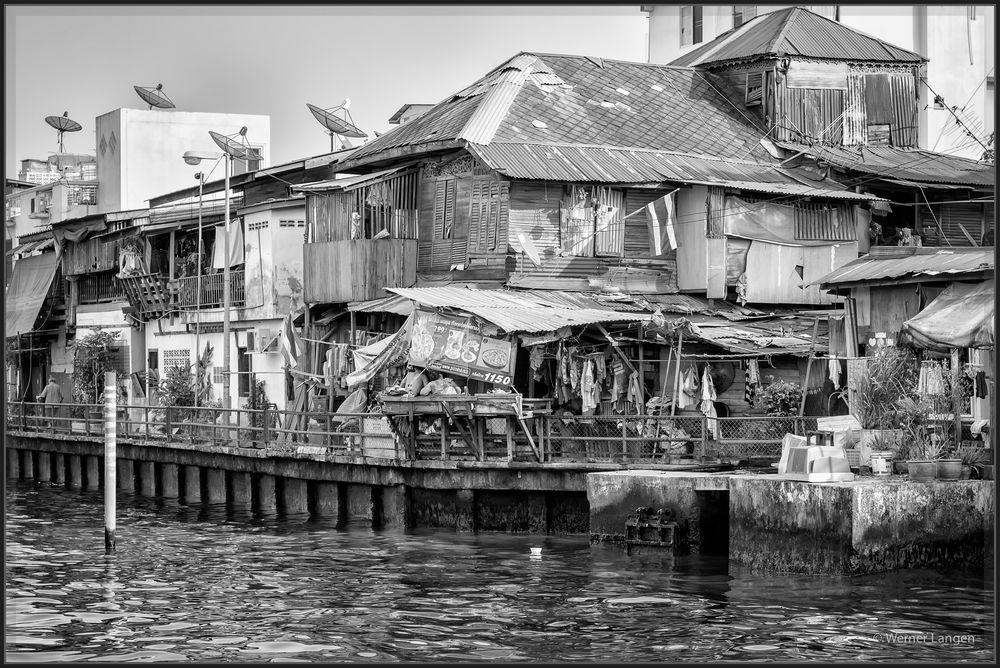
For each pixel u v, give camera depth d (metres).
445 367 29.44
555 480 27.34
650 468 26.78
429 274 36.47
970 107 45.84
